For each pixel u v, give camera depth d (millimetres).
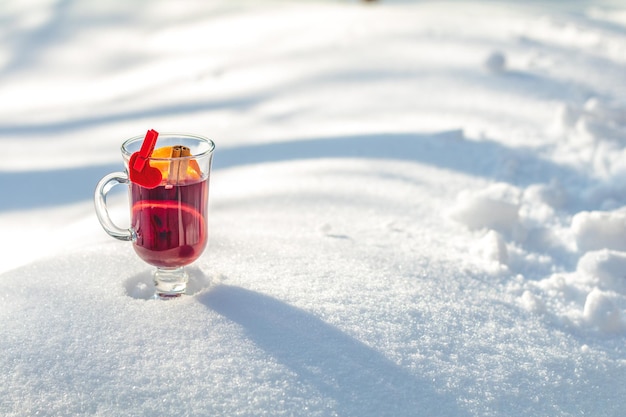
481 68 1940
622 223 1156
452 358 886
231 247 1049
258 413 798
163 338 872
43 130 1862
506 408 838
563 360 915
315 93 1880
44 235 1302
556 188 1316
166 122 1809
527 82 1855
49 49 2424
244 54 2254
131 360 845
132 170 878
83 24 2553
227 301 927
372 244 1102
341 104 1785
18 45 2453
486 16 2520
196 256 931
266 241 1074
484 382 862
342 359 860
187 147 917
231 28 2486
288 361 852
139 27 2531
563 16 2605
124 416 792
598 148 1489
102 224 922
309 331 892
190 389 817
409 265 1046
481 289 1022
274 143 1547
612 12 2750
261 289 953
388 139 1514
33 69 2318
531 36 2250
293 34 2367
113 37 2473
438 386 847
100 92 2141
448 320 944
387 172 1374
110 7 2645
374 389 832
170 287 941
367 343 885
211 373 834
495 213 1200
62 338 868
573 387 881
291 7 2697
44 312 905
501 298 1012
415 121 1631
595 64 2027
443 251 1111
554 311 1007
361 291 967
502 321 963
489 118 1635
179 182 896
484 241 1119
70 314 901
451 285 1017
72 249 1062
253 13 2619
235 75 2100
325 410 805
